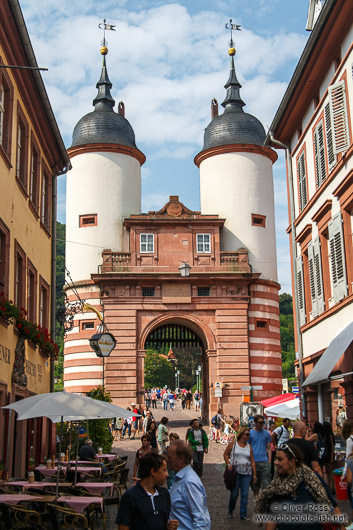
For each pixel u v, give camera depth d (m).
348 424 11.42
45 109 23.11
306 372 23.52
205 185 50.81
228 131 50.53
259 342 46.22
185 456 7.38
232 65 53.69
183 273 40.00
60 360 107.38
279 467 7.00
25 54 19.44
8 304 16.50
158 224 46.09
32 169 23.53
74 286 46.25
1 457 16.67
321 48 20.02
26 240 21.45
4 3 16.73
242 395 44.56
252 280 46.22
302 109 23.66
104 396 30.31
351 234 18.33
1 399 16.95
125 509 6.67
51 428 25.84
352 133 18.03
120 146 49.12
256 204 49.53
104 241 47.69
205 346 46.97
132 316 44.94
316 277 21.72
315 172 21.81
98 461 20.00
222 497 17.77
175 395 90.38
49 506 11.94
